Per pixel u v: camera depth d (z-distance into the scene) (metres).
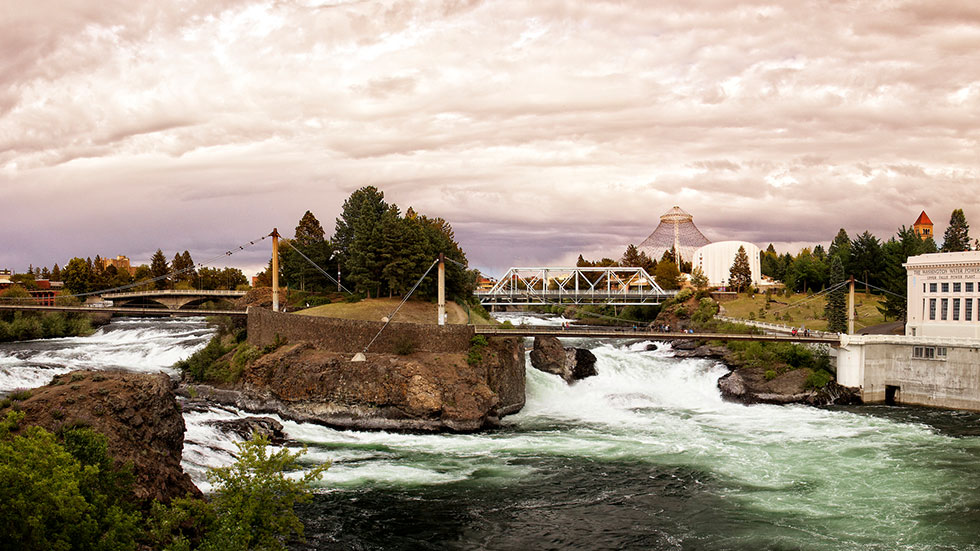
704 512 69.25
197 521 51.25
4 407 56.72
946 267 123.56
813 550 60.97
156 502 47.53
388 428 97.50
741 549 61.22
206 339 151.00
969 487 75.62
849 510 69.62
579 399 120.50
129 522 43.38
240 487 49.06
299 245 177.62
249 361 113.88
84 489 43.31
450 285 156.62
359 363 102.31
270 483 49.28
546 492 74.19
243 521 46.09
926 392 118.62
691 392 124.56
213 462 74.69
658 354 154.00
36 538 38.59
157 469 56.06
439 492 73.50
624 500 72.12
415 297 151.50
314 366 104.06
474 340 112.44
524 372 121.50
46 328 182.50
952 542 62.31
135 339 173.88
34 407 55.97
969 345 113.69
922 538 63.19
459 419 97.38
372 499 71.06
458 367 105.69
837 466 83.00
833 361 126.19
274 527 48.28
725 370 127.94
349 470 79.50
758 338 123.44
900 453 88.19
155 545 48.09
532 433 98.31
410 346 108.31
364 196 175.12
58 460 42.03
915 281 128.75
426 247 148.62
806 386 119.25
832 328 163.75
